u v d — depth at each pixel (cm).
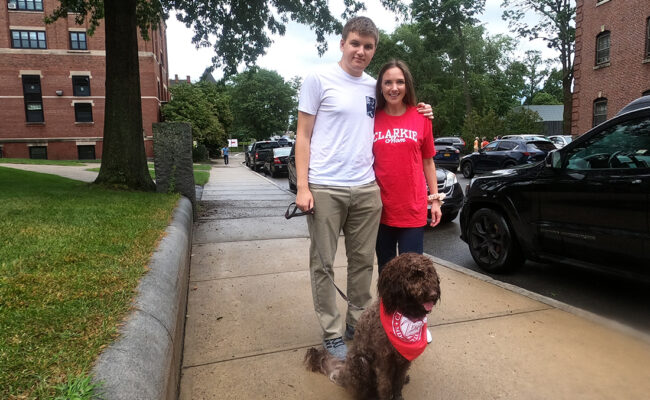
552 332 328
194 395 250
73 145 3183
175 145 815
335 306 289
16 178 1151
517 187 464
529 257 465
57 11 1263
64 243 380
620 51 1919
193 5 1200
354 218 286
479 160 1758
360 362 224
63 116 3155
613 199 369
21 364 175
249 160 2916
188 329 337
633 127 366
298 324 345
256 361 288
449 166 2042
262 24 1269
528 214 454
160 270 318
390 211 293
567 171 413
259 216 866
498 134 3269
